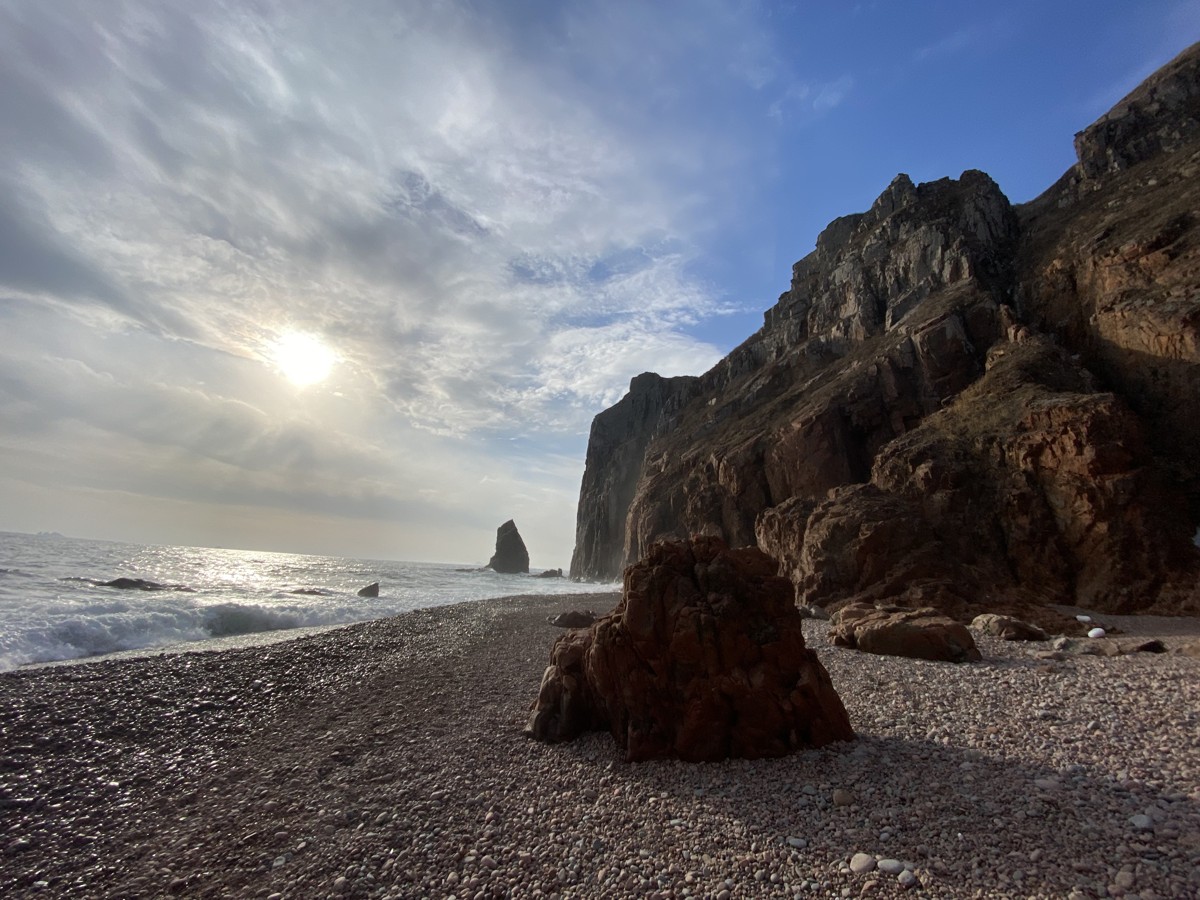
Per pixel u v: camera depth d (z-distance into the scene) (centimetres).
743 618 986
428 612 3155
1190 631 1708
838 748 883
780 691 936
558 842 679
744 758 888
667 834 677
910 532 2550
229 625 2669
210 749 1103
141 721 1219
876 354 4453
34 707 1237
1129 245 3055
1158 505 2175
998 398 2930
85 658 1909
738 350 7262
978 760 797
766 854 614
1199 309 2461
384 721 1234
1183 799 636
